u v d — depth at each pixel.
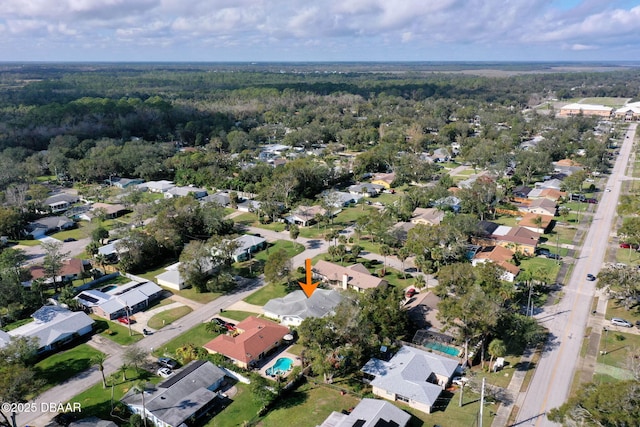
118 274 117.88
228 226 144.38
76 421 64.38
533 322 85.38
